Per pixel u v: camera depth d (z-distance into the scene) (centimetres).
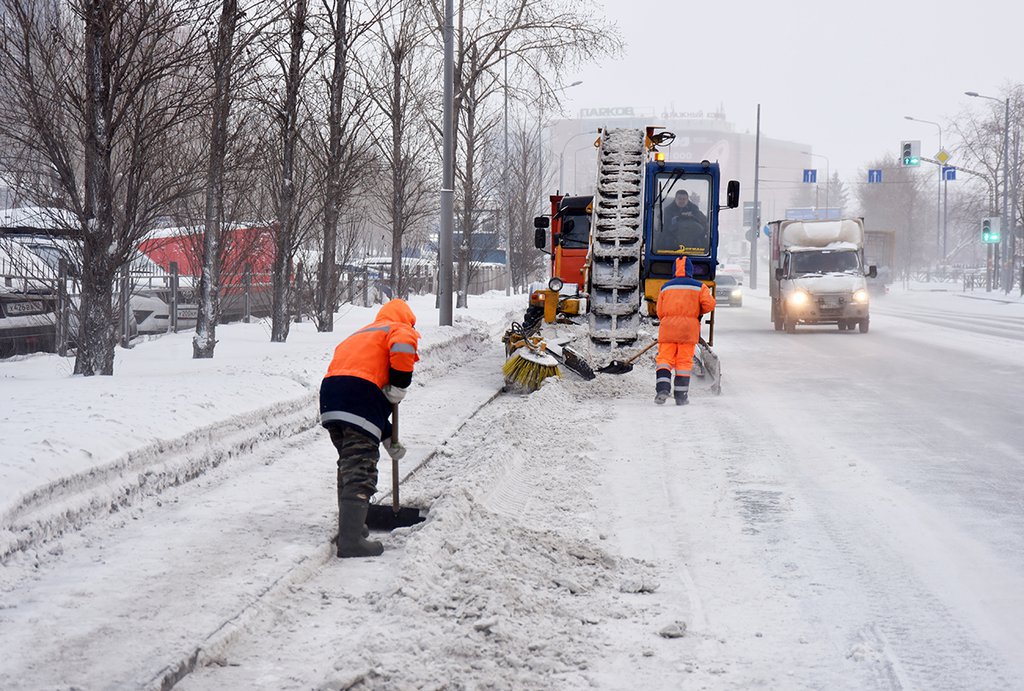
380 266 3731
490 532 636
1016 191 5572
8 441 696
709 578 600
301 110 2136
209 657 446
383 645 455
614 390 1485
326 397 650
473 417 1190
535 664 454
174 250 2347
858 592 575
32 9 1166
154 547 613
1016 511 767
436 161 3031
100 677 411
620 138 1834
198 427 859
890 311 4300
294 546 619
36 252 1602
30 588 531
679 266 1405
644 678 449
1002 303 5153
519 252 4672
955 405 1352
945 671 461
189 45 1248
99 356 1262
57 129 1203
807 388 1552
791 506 782
